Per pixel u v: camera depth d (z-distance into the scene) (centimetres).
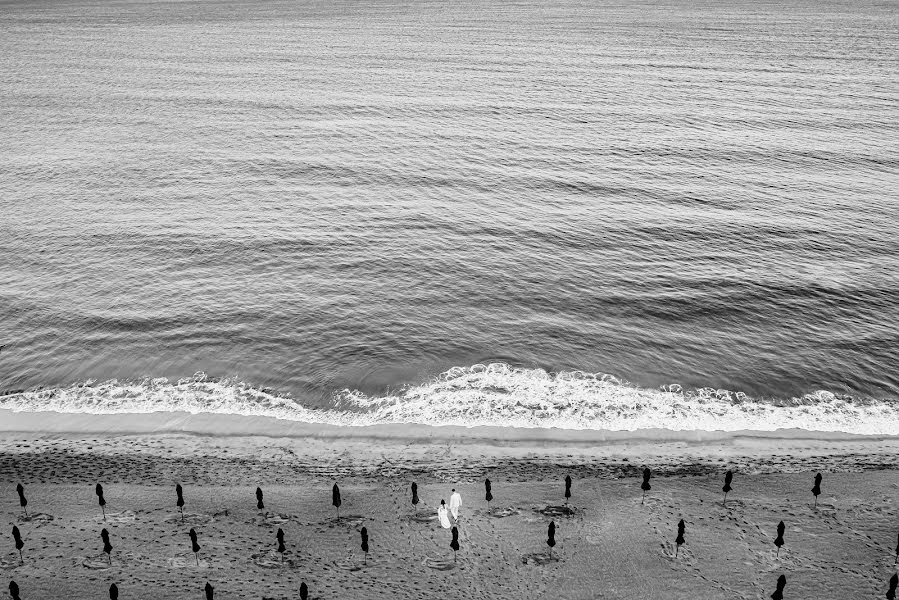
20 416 4153
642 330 5044
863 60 14925
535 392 4372
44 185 7844
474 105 11106
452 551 3008
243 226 6725
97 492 3162
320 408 4241
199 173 8156
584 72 13788
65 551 2972
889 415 4162
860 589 2795
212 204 7269
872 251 6112
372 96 11788
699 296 5453
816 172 7981
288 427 4062
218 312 5272
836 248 6172
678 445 3878
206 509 3281
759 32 19838
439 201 7300
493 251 6219
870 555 2972
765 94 11656
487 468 3653
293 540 3069
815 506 3288
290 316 5222
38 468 3638
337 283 5703
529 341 4919
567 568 2912
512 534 3108
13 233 6606
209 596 2562
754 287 5556
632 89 12194
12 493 3397
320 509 3291
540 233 6544
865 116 10225
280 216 6956
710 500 3344
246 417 4150
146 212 7081
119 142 9388
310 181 7862
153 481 3528
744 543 3047
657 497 3362
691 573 2883
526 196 7406
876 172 7962
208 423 4097
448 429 4028
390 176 7994
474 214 6975
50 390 4409
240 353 4784
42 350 4822
